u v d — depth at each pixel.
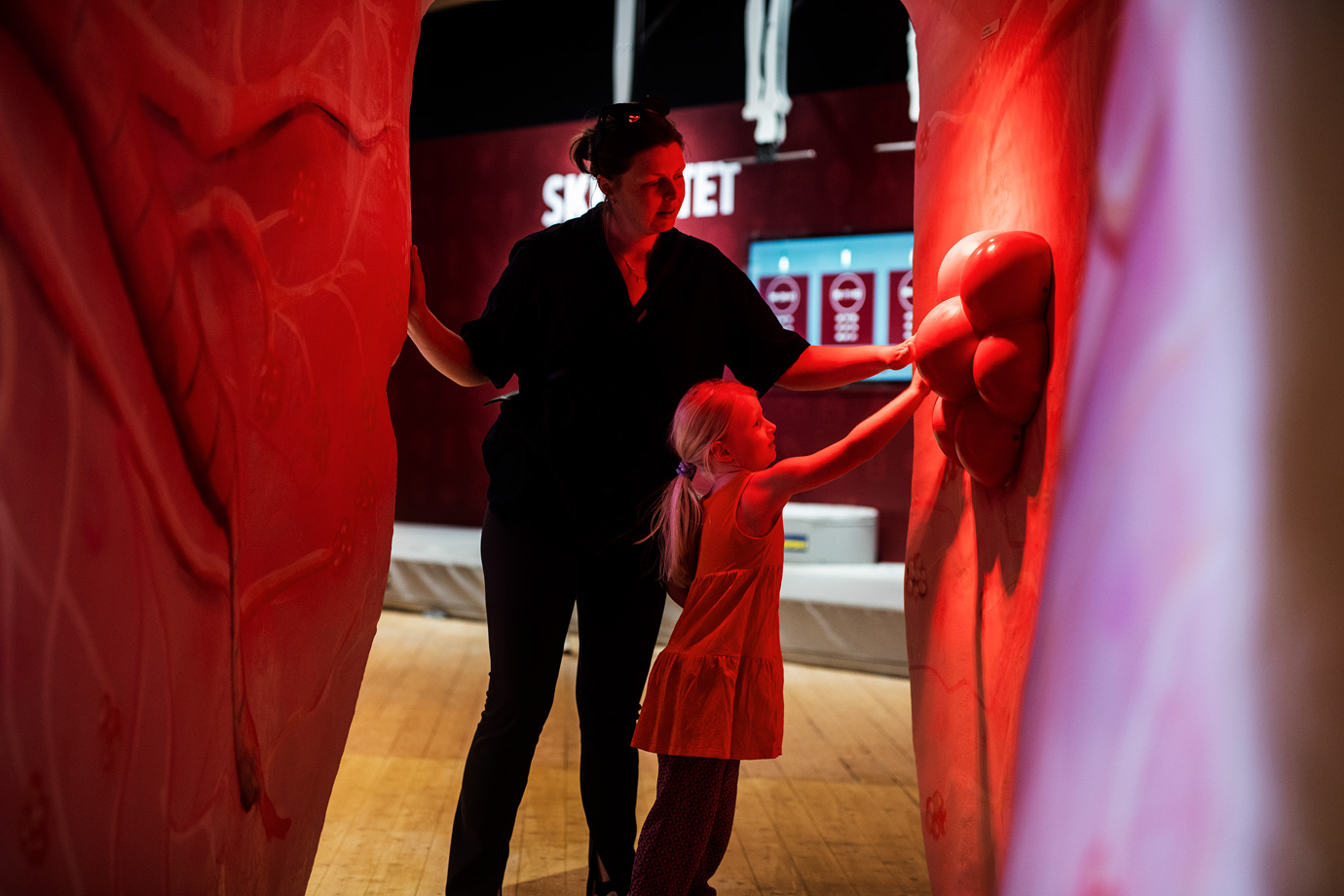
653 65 6.51
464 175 6.71
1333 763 0.68
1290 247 0.74
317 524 1.44
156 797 1.03
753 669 1.78
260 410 1.24
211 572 1.13
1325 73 0.71
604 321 1.91
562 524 1.90
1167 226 0.92
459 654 4.68
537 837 2.51
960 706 1.63
